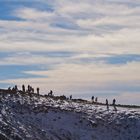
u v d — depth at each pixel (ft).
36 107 274.36
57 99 319.68
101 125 282.15
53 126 259.19
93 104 327.67
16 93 295.48
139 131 281.95
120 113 300.20
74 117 281.13
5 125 220.43
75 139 258.37
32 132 234.38
